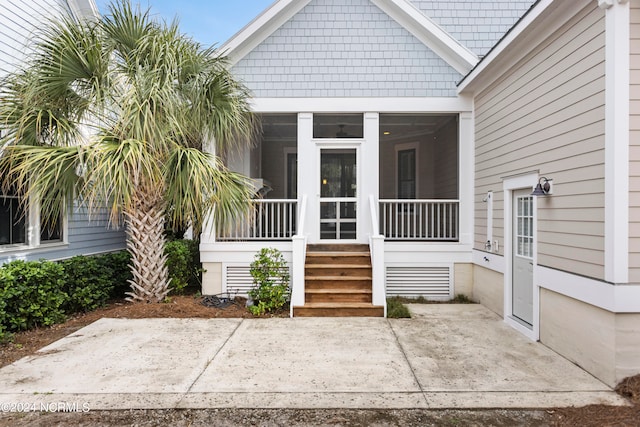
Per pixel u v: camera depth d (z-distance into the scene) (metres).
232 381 3.47
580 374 3.62
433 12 7.48
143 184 5.38
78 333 4.71
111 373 3.61
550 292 4.30
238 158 7.98
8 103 4.83
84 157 4.73
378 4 6.92
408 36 6.90
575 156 3.86
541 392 3.27
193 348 4.27
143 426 2.79
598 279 3.51
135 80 4.90
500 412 2.98
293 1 6.76
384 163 10.35
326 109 6.91
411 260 6.79
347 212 7.53
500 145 5.64
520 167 5.02
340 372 3.67
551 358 4.02
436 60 6.89
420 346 4.38
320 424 2.82
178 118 5.14
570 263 3.92
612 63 3.35
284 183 9.87
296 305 5.66
